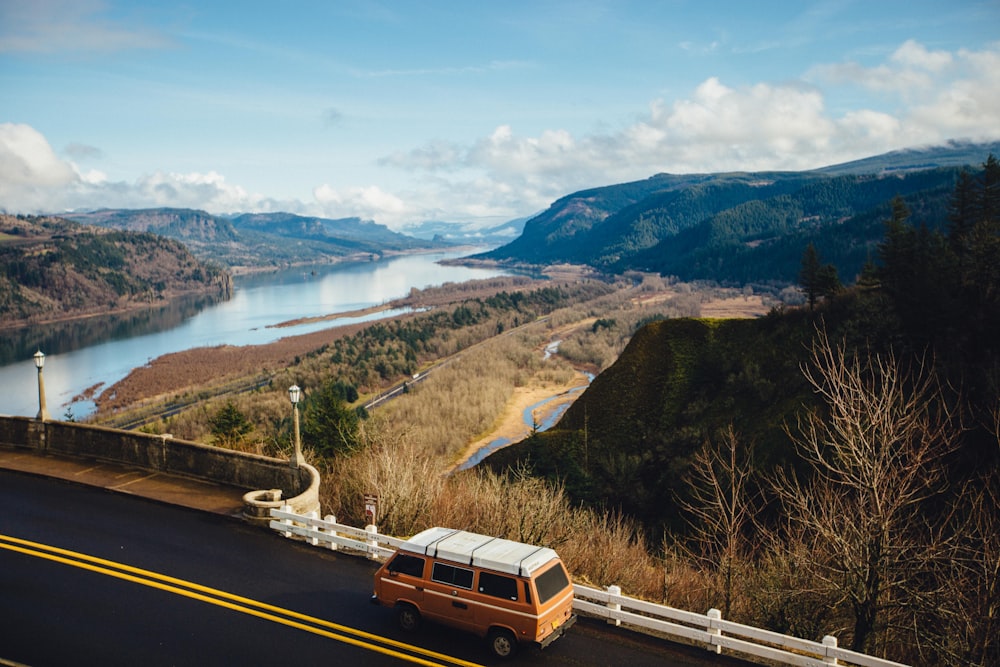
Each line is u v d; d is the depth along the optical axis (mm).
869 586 17375
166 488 23750
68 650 14203
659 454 54500
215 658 14102
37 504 22203
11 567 17812
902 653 20016
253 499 21641
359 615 16125
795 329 60719
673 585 23297
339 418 37844
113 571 17812
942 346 46344
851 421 19062
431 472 29734
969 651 17000
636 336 69375
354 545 19156
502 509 25750
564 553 23750
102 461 26312
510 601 14281
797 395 50938
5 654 13953
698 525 39344
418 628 15461
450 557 15055
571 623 14984
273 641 14844
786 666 14633
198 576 17719
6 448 27812
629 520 45281
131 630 15070
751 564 23328
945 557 18797
